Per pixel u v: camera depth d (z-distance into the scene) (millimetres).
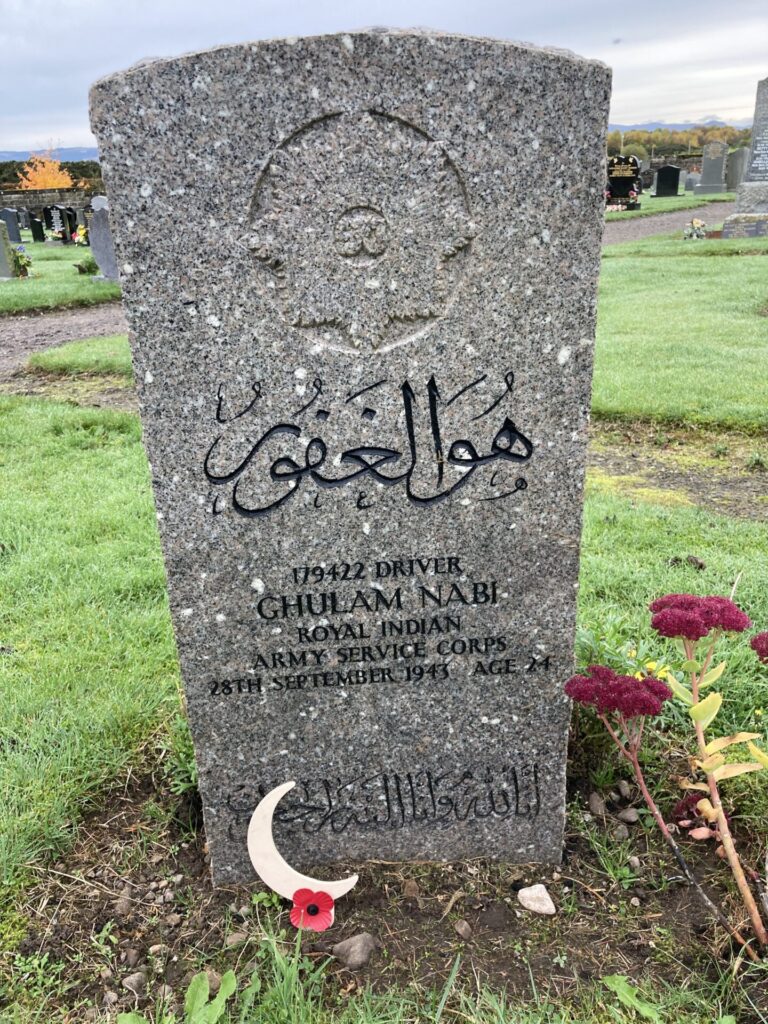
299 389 639
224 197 590
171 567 678
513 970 676
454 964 681
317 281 615
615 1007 628
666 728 924
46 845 793
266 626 701
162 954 699
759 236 5305
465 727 749
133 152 576
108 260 4754
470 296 627
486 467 670
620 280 4008
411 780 764
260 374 633
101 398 2410
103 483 1710
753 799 821
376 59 568
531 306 632
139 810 855
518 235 615
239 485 660
